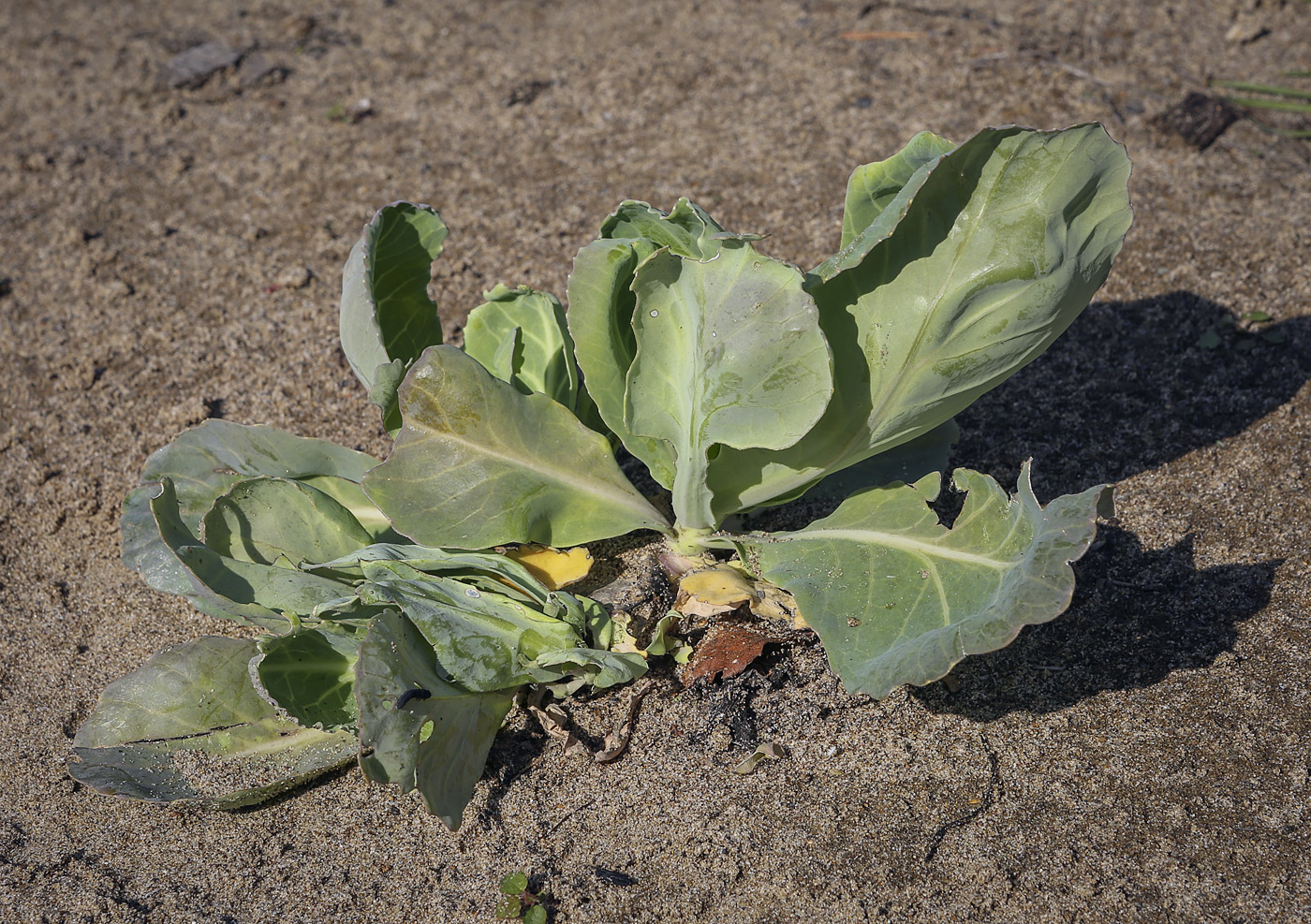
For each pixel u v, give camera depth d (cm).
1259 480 107
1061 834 92
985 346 92
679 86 150
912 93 143
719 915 91
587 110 147
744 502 99
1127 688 97
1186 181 130
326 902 92
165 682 96
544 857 93
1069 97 140
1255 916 89
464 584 96
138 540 100
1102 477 108
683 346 93
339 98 155
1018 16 158
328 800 96
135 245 134
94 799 98
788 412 92
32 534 112
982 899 90
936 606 91
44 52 167
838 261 89
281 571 95
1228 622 100
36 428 119
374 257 99
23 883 94
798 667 99
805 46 156
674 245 96
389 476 95
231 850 95
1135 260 123
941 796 94
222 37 168
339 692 92
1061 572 86
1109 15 157
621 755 96
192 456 102
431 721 91
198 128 150
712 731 97
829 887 91
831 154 136
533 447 97
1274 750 94
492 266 129
